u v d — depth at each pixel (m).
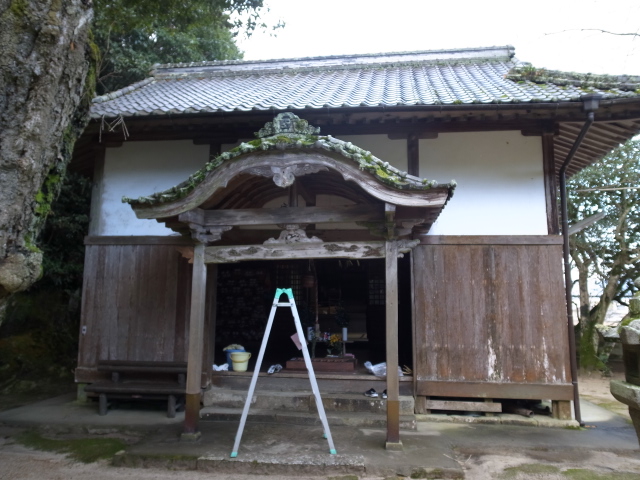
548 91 6.85
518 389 6.34
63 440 5.91
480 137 7.05
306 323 8.40
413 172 7.05
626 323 3.38
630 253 12.61
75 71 3.84
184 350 7.05
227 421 6.30
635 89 6.15
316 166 5.04
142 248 7.36
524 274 6.56
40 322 11.12
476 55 10.92
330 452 4.93
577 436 5.88
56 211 11.72
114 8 7.58
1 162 3.43
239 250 5.58
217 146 7.55
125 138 7.64
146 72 13.09
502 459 5.15
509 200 6.84
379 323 10.13
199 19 8.04
